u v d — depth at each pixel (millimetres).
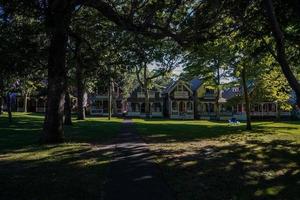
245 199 9445
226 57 33375
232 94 74000
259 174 12352
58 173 12227
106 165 13578
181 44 15961
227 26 16047
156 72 56469
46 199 9258
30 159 14992
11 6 16516
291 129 33719
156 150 17547
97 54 22312
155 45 21719
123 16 16328
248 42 19234
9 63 18062
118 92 78688
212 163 14156
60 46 20234
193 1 16141
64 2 16609
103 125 36688
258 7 13578
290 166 13758
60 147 18516
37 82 32969
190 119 62406
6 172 12438
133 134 26516
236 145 19969
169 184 10734
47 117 20578
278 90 39938
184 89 74688
